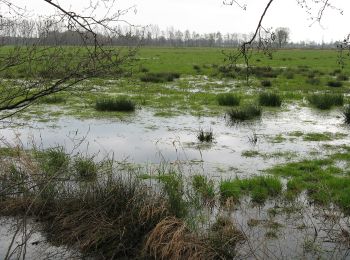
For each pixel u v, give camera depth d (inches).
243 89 921.5
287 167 360.2
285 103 733.9
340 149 426.0
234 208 275.4
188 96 783.1
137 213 237.3
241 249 223.1
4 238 232.8
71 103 667.4
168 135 476.1
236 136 478.3
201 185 301.6
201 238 218.1
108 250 220.8
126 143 436.5
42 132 471.8
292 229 247.6
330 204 281.1
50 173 267.7
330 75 1248.2
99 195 255.9
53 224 242.2
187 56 2277.3
